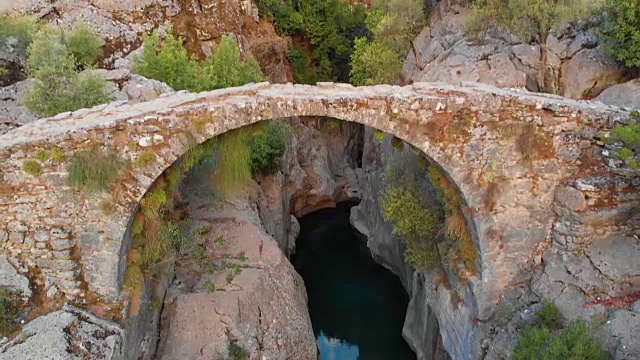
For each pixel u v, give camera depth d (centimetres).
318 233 2586
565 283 1101
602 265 1075
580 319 1016
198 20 2648
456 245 1278
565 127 1097
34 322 978
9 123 1463
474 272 1204
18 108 1513
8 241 1017
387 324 1870
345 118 1050
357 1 3841
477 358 1168
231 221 1623
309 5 3447
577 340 948
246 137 1154
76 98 1439
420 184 1498
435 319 1481
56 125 1037
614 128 1047
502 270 1167
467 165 1095
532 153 1098
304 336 1462
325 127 3228
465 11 2280
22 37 1788
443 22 2359
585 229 1095
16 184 984
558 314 1061
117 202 1011
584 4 1702
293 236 2430
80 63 1806
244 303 1323
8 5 2284
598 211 1080
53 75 1432
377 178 2183
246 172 1185
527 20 1825
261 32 3153
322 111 1041
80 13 2336
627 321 982
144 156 991
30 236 1016
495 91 1112
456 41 2195
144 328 1164
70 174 975
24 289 1009
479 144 1083
